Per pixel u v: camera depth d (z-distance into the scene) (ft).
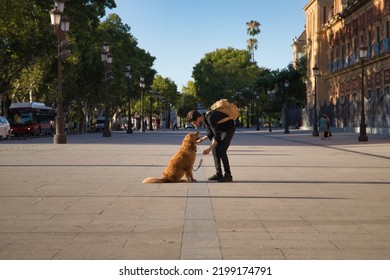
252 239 17.43
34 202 25.61
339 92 193.47
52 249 16.24
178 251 15.88
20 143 97.35
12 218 21.40
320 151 69.31
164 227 19.44
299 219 21.02
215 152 34.04
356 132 149.89
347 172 40.81
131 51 247.70
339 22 192.03
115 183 33.24
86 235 18.13
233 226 19.61
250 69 367.45
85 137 136.46
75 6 140.26
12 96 183.42
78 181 34.40
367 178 36.47
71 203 25.26
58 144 91.30
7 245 16.76
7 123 129.59
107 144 90.53
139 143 94.58
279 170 42.37
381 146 81.05
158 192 29.01
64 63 154.51
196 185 32.19
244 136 139.33
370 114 138.62
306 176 37.70
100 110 281.13
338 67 192.85
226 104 33.63
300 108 273.13
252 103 288.30
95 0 146.61
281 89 275.59
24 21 125.49
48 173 39.68
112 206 24.31
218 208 23.70
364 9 165.17
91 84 195.21
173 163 33.45
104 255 15.48
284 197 27.20
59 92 92.94
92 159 54.08
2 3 110.73
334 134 140.56
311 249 16.08
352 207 24.07
